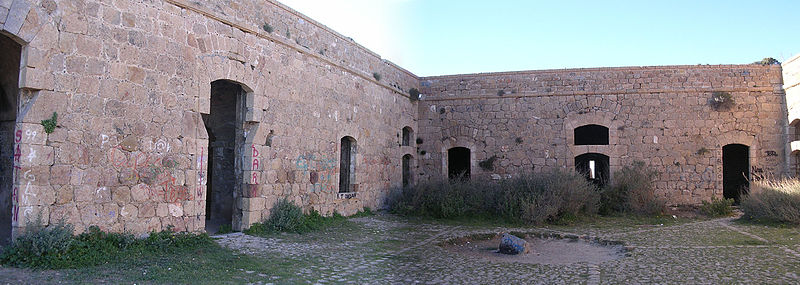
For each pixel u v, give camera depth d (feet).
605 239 40.78
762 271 27.12
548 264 30.58
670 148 61.05
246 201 38.17
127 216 29.63
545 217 49.98
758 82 60.39
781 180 57.47
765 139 59.47
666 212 57.52
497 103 65.98
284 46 42.32
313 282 24.03
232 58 37.06
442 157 67.36
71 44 27.25
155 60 31.63
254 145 38.52
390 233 42.42
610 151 62.03
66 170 26.78
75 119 27.27
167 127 32.24
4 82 39.29
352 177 52.95
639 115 61.98
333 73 49.19
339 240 37.37
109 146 28.86
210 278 23.70
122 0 29.91
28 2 25.53
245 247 32.40
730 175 68.69
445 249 36.83
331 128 48.55
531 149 64.28
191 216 33.47
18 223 24.93
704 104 60.90
